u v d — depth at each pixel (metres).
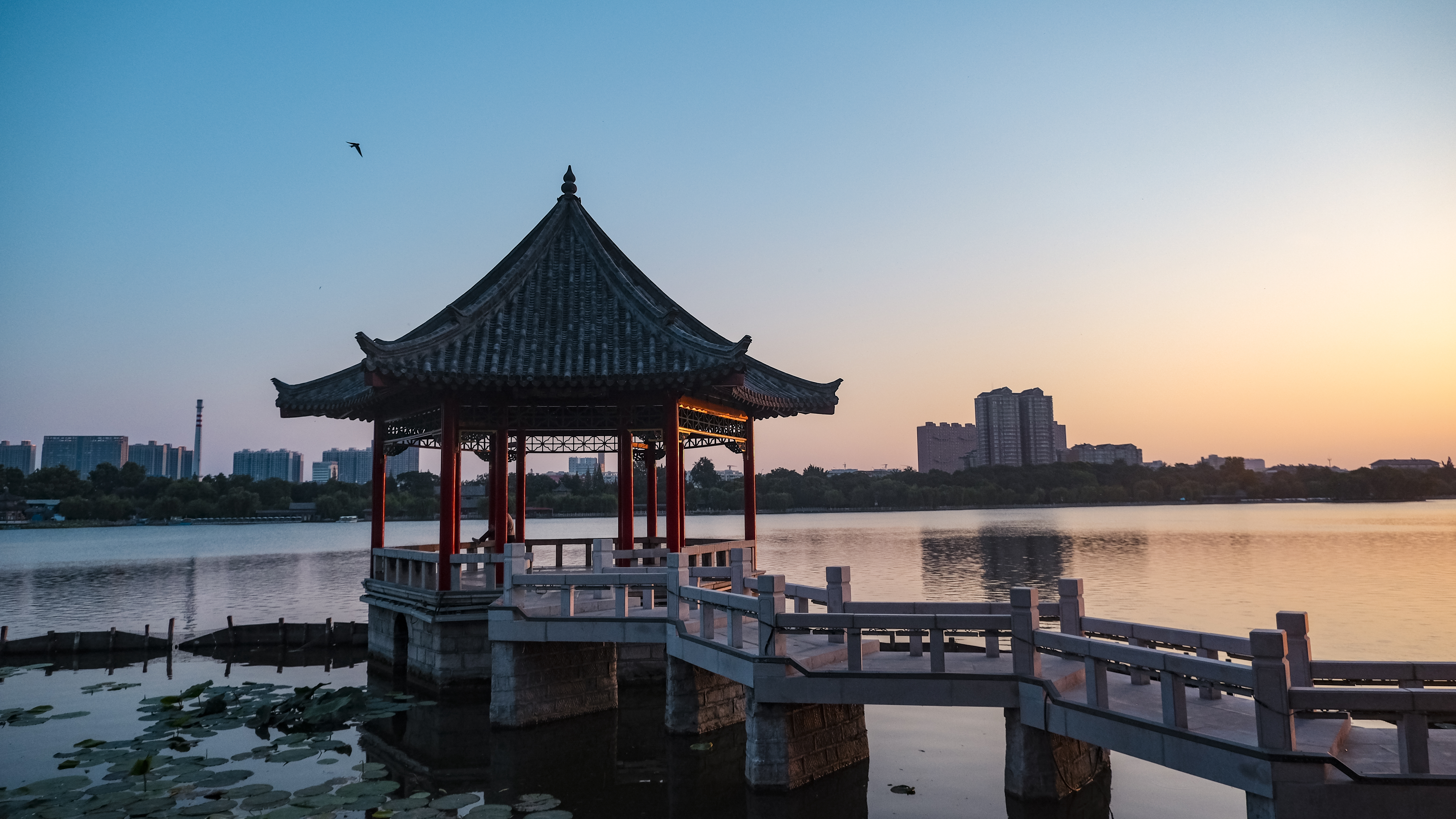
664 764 16.86
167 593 57.72
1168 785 15.20
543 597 21.34
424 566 22.16
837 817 13.86
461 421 22.66
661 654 22.53
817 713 15.09
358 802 13.91
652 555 20.75
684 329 24.16
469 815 13.56
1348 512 186.25
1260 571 60.91
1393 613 40.91
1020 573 61.84
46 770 16.33
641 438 26.53
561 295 23.20
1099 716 11.82
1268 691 9.91
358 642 33.62
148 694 24.42
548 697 18.69
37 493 187.88
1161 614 41.31
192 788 14.70
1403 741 9.73
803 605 17.94
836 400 25.59
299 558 91.69
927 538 107.44
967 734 19.17
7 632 32.44
